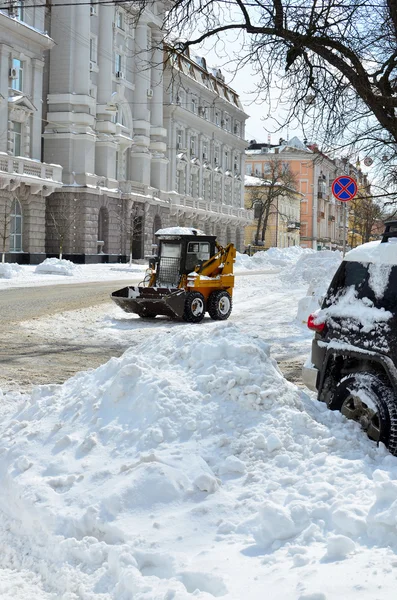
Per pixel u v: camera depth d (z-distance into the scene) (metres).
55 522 3.95
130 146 55.47
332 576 3.02
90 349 12.60
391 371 5.34
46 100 47.28
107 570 3.47
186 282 17.55
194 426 4.67
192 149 67.81
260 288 28.78
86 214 47.19
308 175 100.12
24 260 43.12
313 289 17.70
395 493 3.54
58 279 33.12
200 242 18.20
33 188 42.59
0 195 39.88
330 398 6.01
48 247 47.34
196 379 5.11
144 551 3.47
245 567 3.28
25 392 8.56
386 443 5.11
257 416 4.80
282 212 92.06
